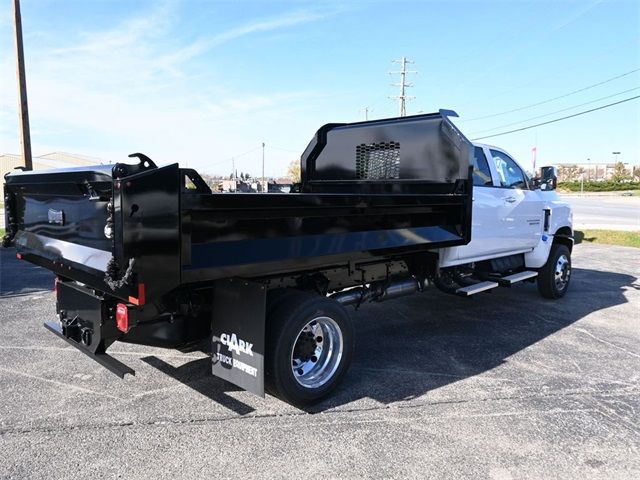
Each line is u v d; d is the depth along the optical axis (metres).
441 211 4.98
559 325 6.20
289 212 3.54
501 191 6.30
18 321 6.00
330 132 6.45
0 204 35.50
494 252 6.34
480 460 3.10
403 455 3.14
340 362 3.96
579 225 22.88
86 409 3.69
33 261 4.09
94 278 3.20
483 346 5.33
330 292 4.70
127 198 2.69
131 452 3.11
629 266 11.36
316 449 3.19
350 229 4.11
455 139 5.10
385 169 5.85
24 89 15.79
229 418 3.59
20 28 15.54
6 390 4.02
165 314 3.55
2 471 2.88
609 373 4.59
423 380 4.36
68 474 2.86
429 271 5.48
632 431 3.50
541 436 3.40
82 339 3.63
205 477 2.87
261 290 3.41
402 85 59.00
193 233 3.08
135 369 4.48
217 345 3.72
